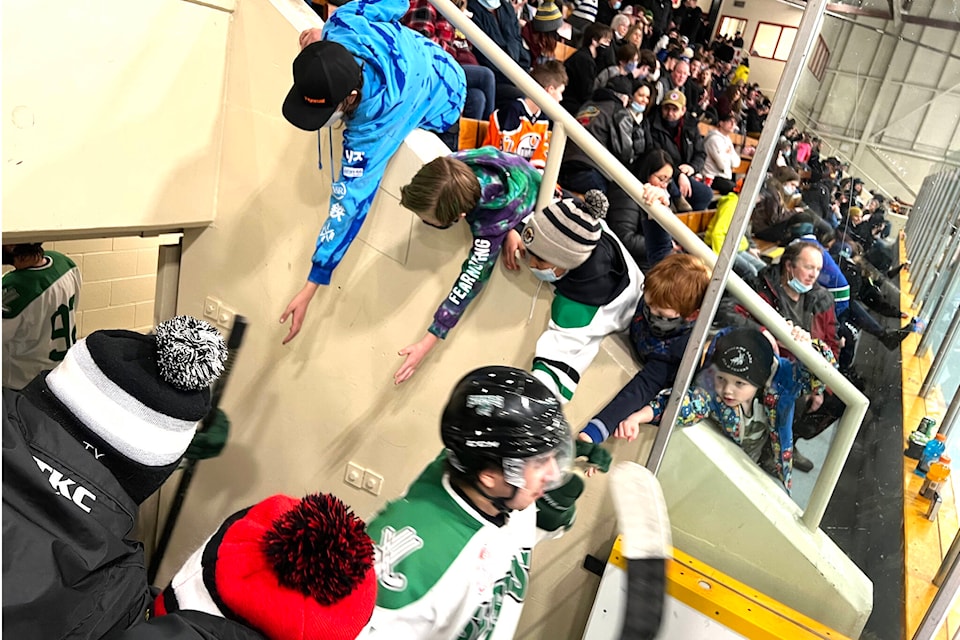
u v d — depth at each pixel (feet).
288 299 6.54
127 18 5.36
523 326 5.32
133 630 2.50
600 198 4.37
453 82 5.41
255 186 6.42
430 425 6.06
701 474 4.85
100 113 5.45
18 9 4.78
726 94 11.66
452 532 3.31
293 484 6.98
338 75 4.22
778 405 4.52
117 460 2.92
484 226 4.92
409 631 3.09
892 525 4.18
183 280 7.13
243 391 7.02
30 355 8.30
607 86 7.82
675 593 4.70
